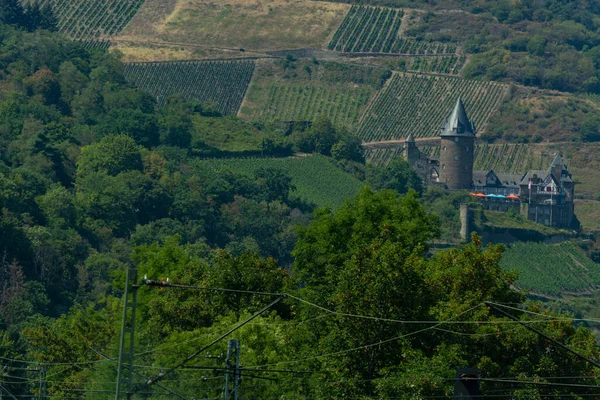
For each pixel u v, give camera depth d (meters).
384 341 193.38
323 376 194.75
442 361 186.62
